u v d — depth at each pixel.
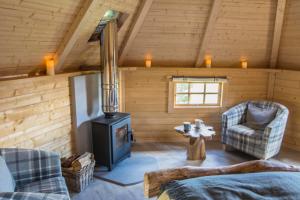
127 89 4.36
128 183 3.03
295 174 1.65
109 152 3.32
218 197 1.33
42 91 2.87
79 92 3.40
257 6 3.57
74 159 2.93
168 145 4.38
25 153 2.21
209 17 3.56
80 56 3.54
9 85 2.43
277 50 4.12
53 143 3.11
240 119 4.13
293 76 4.06
